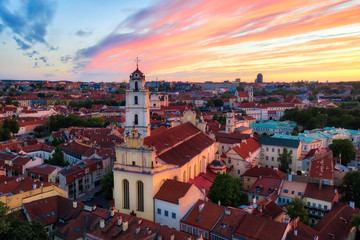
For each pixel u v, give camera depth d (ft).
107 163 456.04
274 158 477.77
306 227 241.14
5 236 210.79
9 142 569.23
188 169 327.47
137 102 391.24
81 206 260.21
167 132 355.97
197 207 260.21
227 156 422.00
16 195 255.29
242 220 228.63
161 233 213.87
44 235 223.10
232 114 574.15
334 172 375.04
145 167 268.41
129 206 284.20
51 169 405.18
